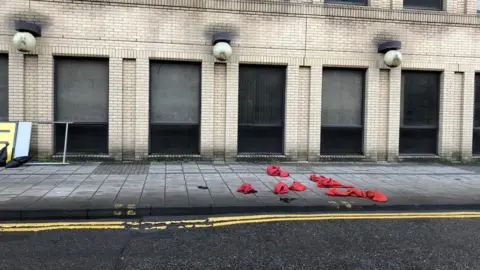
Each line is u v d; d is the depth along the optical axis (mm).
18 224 5250
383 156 11078
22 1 9266
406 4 11289
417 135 11422
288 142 10617
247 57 10289
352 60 10742
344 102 11117
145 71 9859
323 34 10609
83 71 9914
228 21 10180
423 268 3953
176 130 10367
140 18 9789
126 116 9914
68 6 9469
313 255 4293
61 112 9883
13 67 9289
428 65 11078
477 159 11391
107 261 4035
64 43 9484
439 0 11445
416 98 11398
